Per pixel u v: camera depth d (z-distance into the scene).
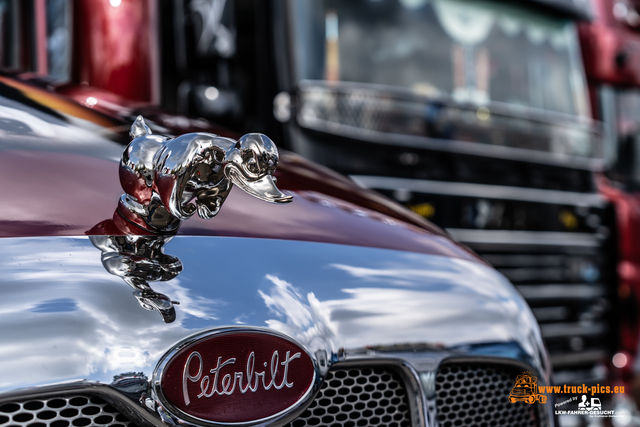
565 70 6.45
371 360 1.82
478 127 5.59
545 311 5.72
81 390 1.63
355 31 5.22
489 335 1.93
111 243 1.71
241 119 4.86
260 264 1.77
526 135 5.87
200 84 4.68
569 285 5.87
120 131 2.02
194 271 1.72
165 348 1.67
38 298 1.64
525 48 6.18
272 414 1.72
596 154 6.38
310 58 4.96
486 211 5.41
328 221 1.93
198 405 1.68
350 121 5.02
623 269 6.13
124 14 3.26
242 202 1.89
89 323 1.64
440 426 1.92
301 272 1.80
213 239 1.77
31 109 2.00
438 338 1.88
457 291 1.93
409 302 1.87
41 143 1.88
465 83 5.70
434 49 5.60
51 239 1.69
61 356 1.63
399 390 1.87
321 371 1.76
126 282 1.68
